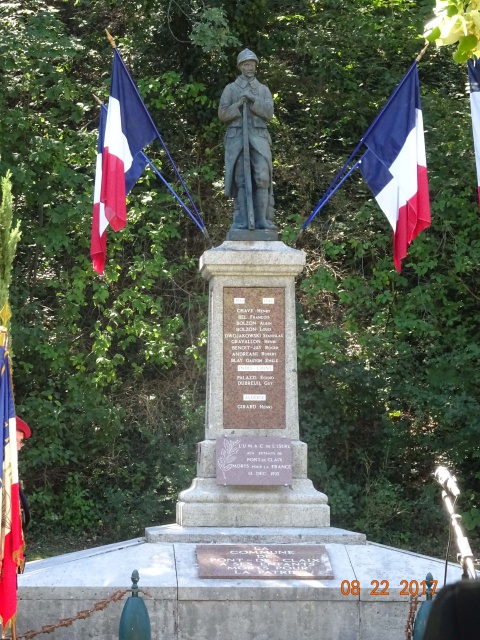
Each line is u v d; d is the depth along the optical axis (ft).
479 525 48.21
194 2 54.65
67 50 50.96
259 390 32.53
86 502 49.85
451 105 56.75
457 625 7.70
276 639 26.43
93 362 52.75
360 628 26.68
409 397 50.62
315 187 58.59
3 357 23.18
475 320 55.06
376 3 62.49
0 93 50.42
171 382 54.49
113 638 26.03
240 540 29.60
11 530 22.65
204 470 31.55
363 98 60.03
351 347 53.78
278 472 31.19
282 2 60.54
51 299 54.95
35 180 51.57
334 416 50.75
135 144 35.40
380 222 55.93
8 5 52.42
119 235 53.31
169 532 29.60
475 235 55.67
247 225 33.58
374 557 28.58
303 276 55.93
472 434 48.57
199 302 54.95
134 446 52.90
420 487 51.13
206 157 58.13
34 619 25.96
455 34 19.45
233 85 34.32
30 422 49.44
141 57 59.47
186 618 26.27
